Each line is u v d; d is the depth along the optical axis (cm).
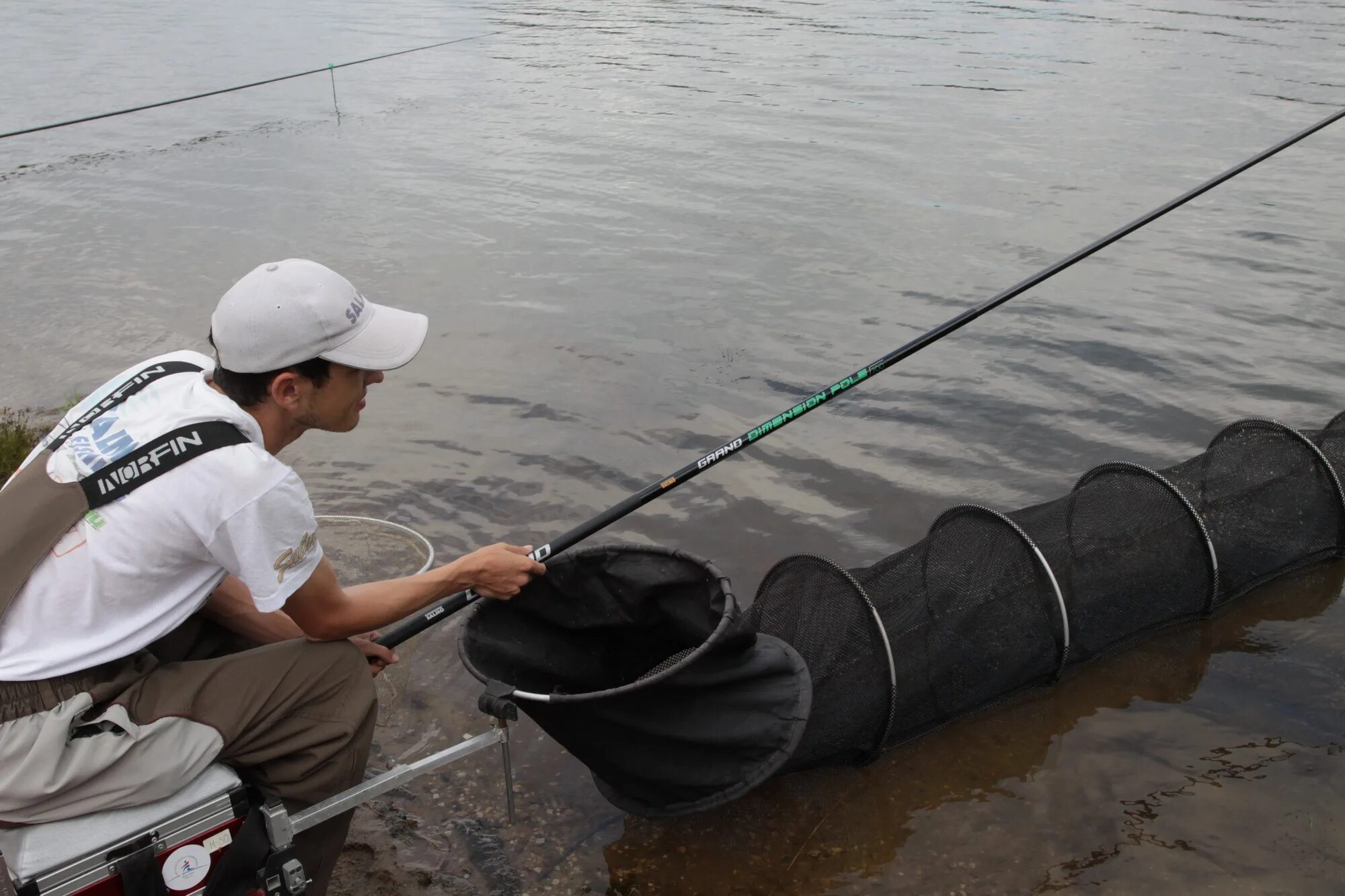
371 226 929
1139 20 1867
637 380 648
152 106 994
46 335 711
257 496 231
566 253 859
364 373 257
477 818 338
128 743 231
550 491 532
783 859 326
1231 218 917
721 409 614
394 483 535
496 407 615
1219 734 379
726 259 842
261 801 255
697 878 319
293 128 1283
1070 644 402
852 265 828
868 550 486
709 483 539
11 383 642
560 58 1689
